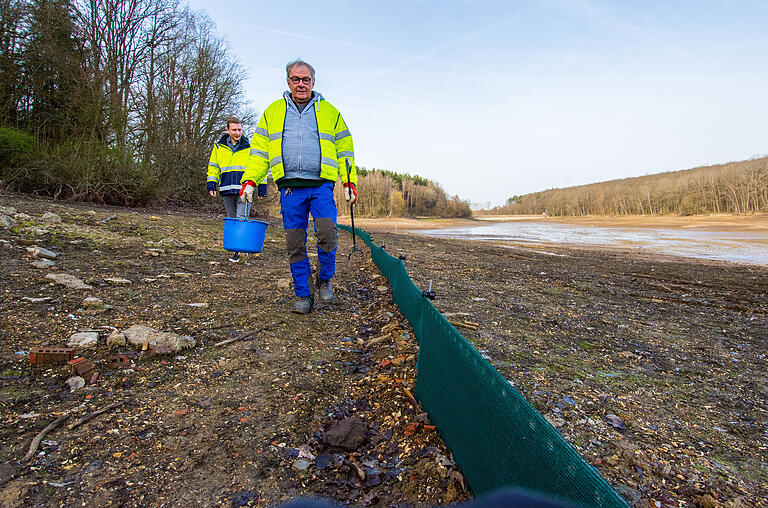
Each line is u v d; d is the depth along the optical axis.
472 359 1.85
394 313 4.20
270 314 3.94
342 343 3.42
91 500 1.61
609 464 1.90
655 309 5.72
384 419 2.34
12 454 1.80
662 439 2.16
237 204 6.71
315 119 3.93
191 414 2.24
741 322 5.17
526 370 2.94
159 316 3.54
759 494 1.76
